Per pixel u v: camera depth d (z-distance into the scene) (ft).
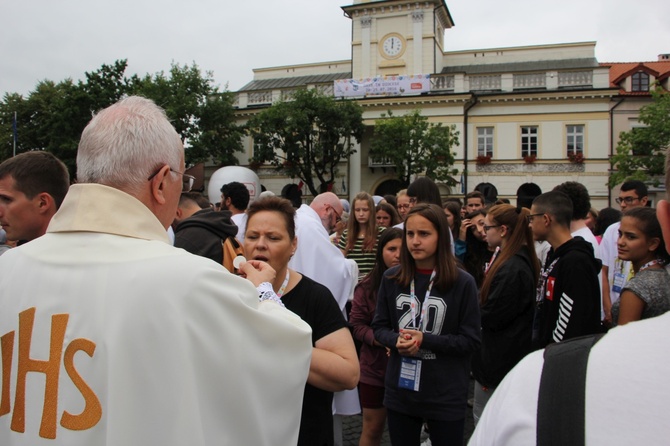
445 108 91.50
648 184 76.28
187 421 3.65
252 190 79.77
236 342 4.02
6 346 4.17
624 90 87.10
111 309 3.84
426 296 10.42
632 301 9.54
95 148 4.55
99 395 3.68
